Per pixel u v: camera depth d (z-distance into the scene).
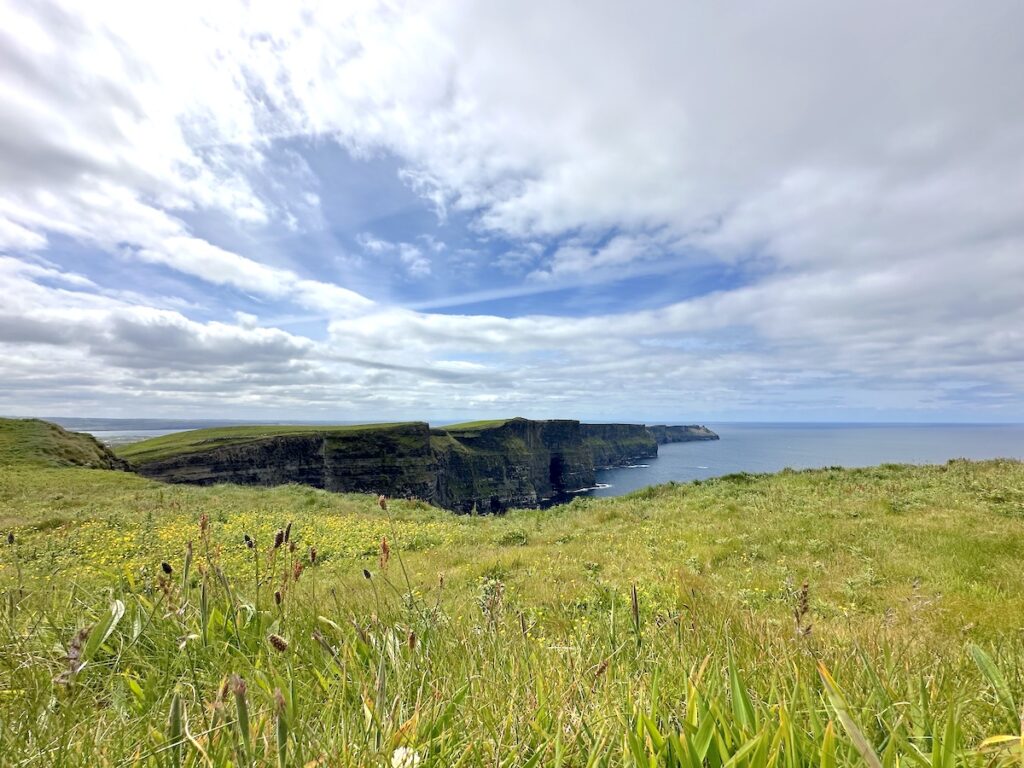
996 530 11.80
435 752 1.58
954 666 2.58
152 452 92.50
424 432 131.25
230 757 1.45
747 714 1.60
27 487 31.64
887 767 1.41
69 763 1.50
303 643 2.66
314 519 20.02
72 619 2.74
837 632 4.36
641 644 2.93
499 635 3.00
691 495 22.75
